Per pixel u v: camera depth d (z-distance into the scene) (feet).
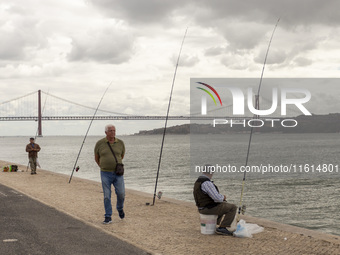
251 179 98.63
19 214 25.96
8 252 17.39
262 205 60.13
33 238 19.84
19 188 42.01
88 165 135.33
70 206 30.76
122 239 19.77
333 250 18.56
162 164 140.36
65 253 17.31
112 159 24.66
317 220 49.42
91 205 31.32
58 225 22.75
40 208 28.19
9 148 370.53
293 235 21.42
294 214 53.21
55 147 372.58
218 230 21.58
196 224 24.52
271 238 20.81
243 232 20.98
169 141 561.02
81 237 20.08
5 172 63.10
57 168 122.72
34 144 60.18
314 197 68.59
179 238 20.88
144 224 24.44
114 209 29.66
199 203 21.93
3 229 21.74
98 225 23.99
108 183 24.81
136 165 136.05
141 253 17.47
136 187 76.33
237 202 62.90
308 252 18.26
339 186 83.46
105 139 24.99
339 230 44.14
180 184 81.25
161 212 28.58
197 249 18.72
